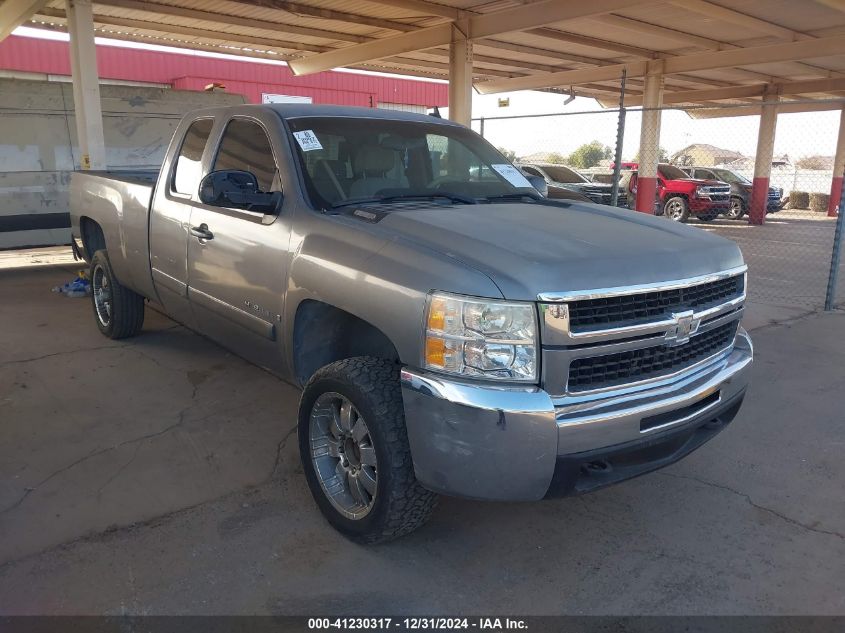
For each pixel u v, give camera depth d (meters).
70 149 10.31
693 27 15.34
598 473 2.89
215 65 25.36
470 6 12.98
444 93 31.75
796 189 33.19
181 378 5.37
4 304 7.83
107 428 4.45
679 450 3.22
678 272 3.03
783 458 4.26
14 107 9.73
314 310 3.48
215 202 3.61
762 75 22.00
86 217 6.35
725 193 21.91
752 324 7.61
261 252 3.69
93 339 6.38
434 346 2.72
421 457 2.79
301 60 17.95
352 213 3.46
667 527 3.47
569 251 2.87
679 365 3.10
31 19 13.30
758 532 3.44
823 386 5.55
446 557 3.17
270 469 3.95
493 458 2.63
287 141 3.82
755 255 13.93
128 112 10.88
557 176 18.02
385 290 2.91
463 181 4.27
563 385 2.69
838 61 18.89
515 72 21.64
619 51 17.75
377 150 4.05
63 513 3.44
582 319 2.72
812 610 2.85
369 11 13.19
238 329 4.06
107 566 3.02
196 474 3.87
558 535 3.39
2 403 4.81
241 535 3.29
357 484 3.24
